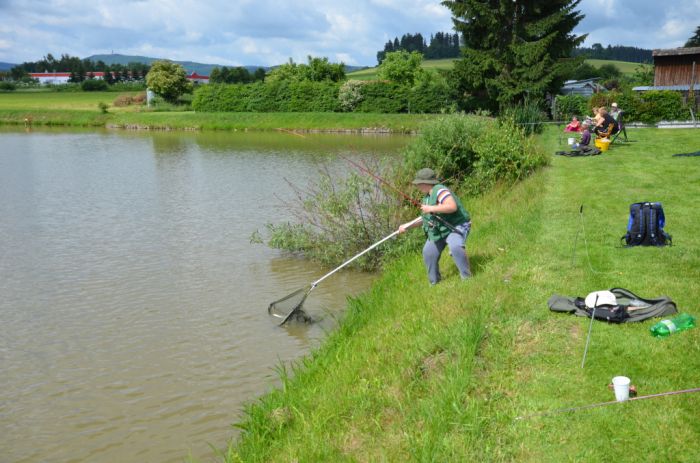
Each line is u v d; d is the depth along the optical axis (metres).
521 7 44.50
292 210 18.09
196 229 15.93
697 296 6.95
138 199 20.50
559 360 5.77
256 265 12.64
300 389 6.57
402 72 68.25
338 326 9.05
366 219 12.80
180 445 6.27
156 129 59.34
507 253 9.31
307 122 56.81
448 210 8.07
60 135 50.94
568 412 4.94
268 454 5.46
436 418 5.04
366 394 5.86
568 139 22.11
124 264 12.80
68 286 11.40
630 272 7.93
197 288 11.18
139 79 150.38
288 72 74.38
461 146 15.47
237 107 63.44
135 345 8.73
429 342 6.54
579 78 88.56
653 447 4.43
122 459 6.08
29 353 8.54
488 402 5.22
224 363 8.09
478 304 7.28
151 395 7.31
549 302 6.96
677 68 35.78
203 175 26.09
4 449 6.29
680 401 4.91
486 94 46.75
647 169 15.81
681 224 10.26
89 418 6.84
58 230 16.02
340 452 5.07
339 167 27.34
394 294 9.09
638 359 5.64
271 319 9.62
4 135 50.78
